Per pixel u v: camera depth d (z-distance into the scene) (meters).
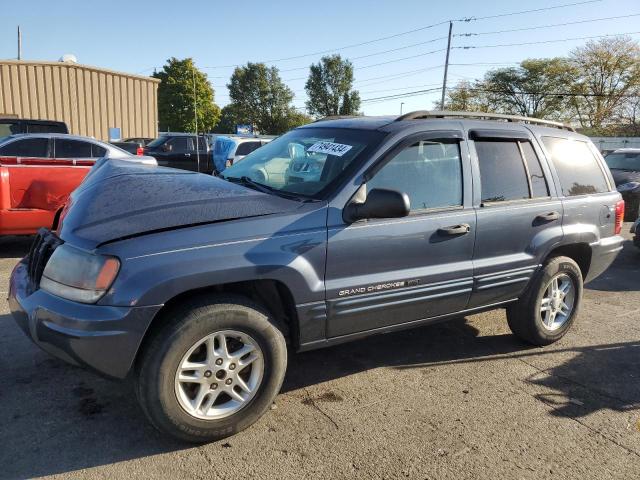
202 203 3.05
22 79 19.53
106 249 2.71
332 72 88.94
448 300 3.81
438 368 4.13
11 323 4.58
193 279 2.76
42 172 7.03
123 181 3.38
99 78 21.31
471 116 4.11
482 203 3.93
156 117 23.64
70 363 2.79
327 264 3.20
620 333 5.05
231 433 3.04
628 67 61.12
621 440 3.22
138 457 2.86
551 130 4.66
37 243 3.33
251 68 88.81
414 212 3.56
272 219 3.04
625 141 45.62
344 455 2.96
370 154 3.44
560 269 4.49
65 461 2.79
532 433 3.26
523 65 69.56
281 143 4.27
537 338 4.54
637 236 8.64
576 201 4.56
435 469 2.87
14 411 3.24
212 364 2.92
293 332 3.27
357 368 4.07
